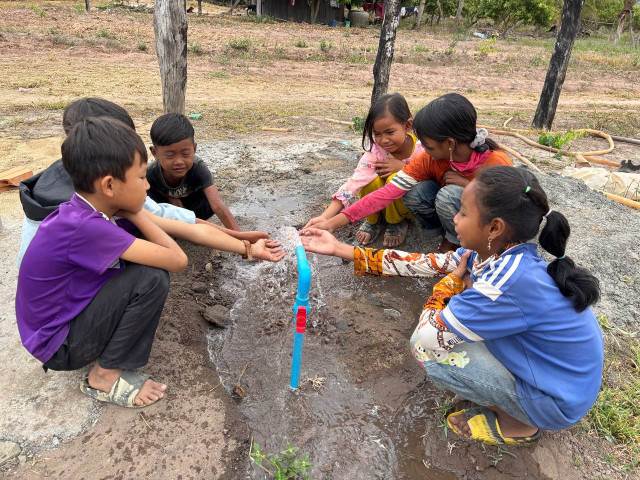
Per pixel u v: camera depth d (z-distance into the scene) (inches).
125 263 82.1
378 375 102.6
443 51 703.7
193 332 109.4
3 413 84.8
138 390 87.4
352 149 242.1
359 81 549.6
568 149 277.9
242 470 80.2
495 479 80.7
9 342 100.7
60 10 713.0
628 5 1101.7
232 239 101.1
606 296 126.0
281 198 180.5
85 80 420.8
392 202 140.1
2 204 158.2
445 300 88.6
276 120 309.9
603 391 95.9
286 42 686.5
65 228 73.7
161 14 188.9
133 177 75.4
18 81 395.5
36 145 220.1
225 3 1203.9
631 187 198.4
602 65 703.1
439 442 87.0
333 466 82.6
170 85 201.8
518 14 1057.5
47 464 77.0
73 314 78.8
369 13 1230.9
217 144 239.1
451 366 81.2
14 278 120.5
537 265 74.0
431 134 106.9
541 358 74.9
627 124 371.6
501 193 70.6
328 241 104.6
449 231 126.6
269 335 112.8
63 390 90.0
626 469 81.9
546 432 87.6
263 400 95.0
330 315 119.6
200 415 88.0
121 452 79.8
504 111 435.2
